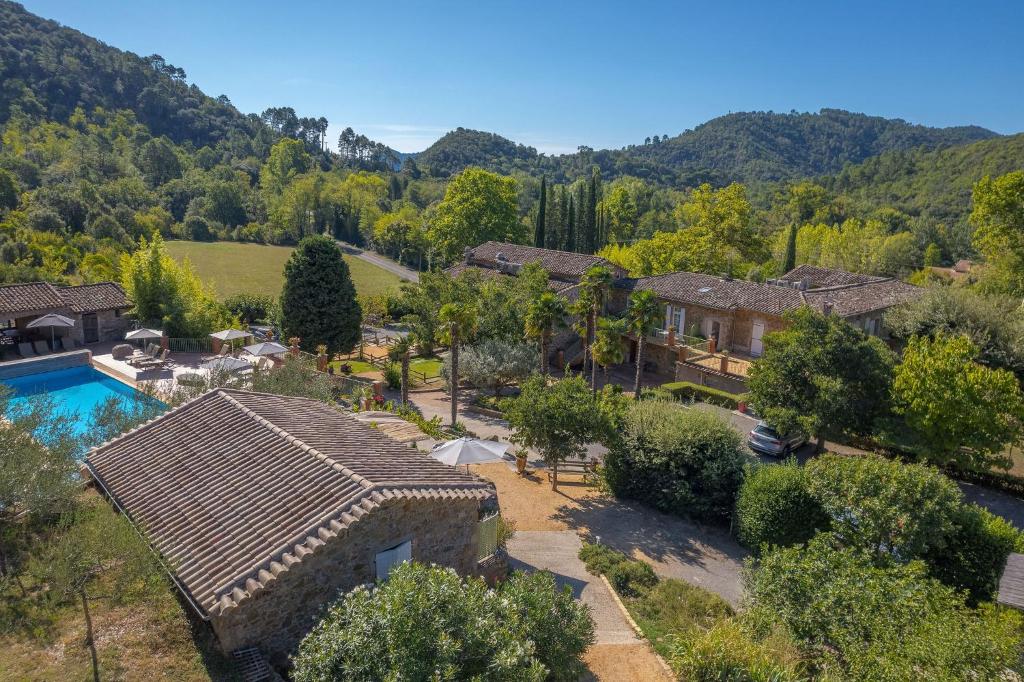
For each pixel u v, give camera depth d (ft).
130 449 53.31
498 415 118.01
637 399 111.24
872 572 49.73
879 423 90.12
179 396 77.71
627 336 157.58
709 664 43.14
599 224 306.76
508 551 67.72
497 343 126.52
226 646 36.52
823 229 270.26
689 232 216.95
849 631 45.24
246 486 45.39
